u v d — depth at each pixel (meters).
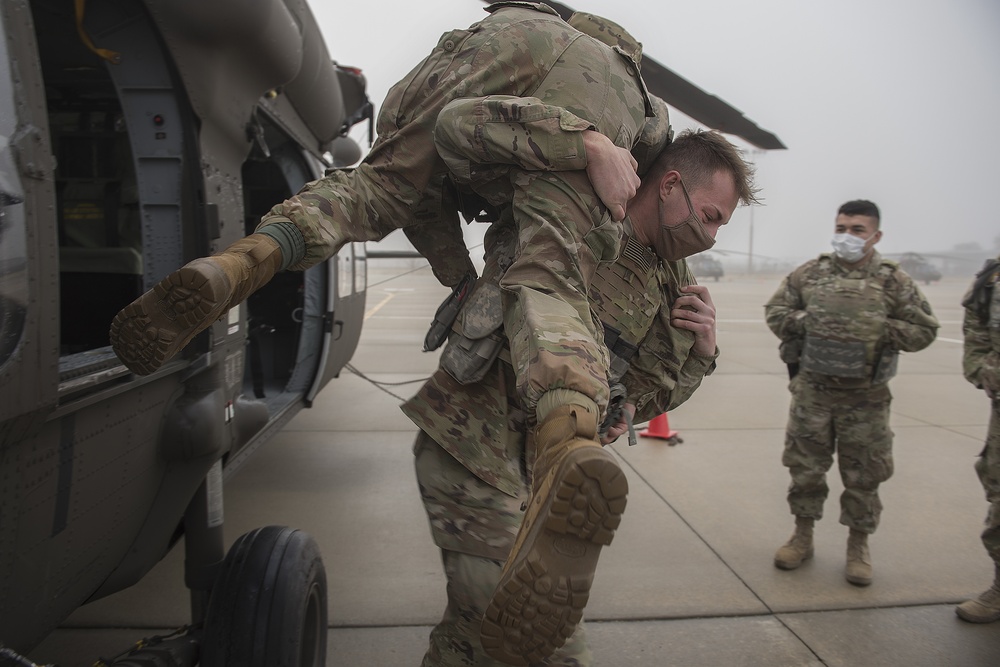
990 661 2.87
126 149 3.18
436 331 1.83
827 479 4.95
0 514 1.26
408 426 6.36
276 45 2.31
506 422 1.69
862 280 3.50
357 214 1.55
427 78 1.57
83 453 1.53
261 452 5.50
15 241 1.19
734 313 18.97
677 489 4.75
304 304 4.58
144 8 1.92
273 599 1.94
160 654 1.83
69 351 2.73
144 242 2.08
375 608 3.16
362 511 4.30
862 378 3.46
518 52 1.47
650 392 1.95
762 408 7.19
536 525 1.03
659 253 1.80
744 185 1.75
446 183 1.83
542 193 1.39
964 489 4.86
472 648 1.63
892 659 2.88
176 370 1.95
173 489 2.06
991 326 3.23
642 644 2.94
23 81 1.24
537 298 1.29
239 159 2.49
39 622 1.54
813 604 3.29
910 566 3.70
